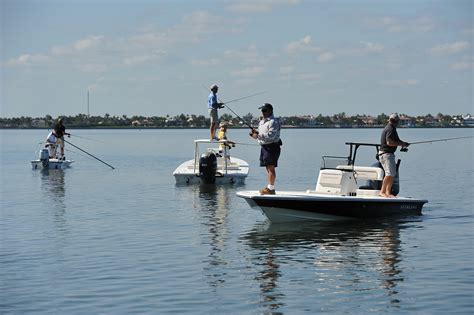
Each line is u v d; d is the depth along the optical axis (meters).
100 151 60.62
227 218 18.09
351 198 16.75
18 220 18.02
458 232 15.79
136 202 21.62
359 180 19.11
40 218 18.34
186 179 27.05
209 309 10.22
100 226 16.98
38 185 27.39
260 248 14.22
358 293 10.93
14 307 10.33
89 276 12.02
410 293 10.91
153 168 37.62
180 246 14.46
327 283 11.51
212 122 26.41
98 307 10.32
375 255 13.48
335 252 13.77
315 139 99.06
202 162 26.30
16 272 12.30
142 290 11.17
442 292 10.94
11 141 93.44
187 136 128.75
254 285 11.42
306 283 11.52
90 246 14.51
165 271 12.35
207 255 13.59
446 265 12.64
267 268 12.53
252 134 16.77
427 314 9.93
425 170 34.62
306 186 26.14
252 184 26.98
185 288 11.28
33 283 11.59
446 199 21.86
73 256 13.55
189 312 10.09
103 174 32.97
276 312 10.06
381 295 10.82
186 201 21.73
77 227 16.84
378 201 17.11
